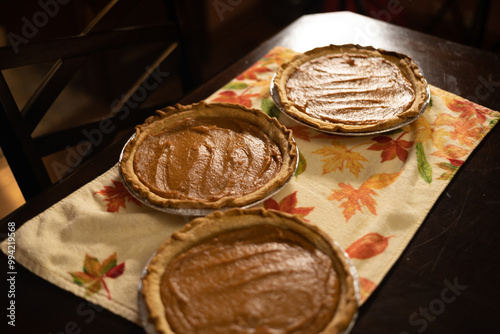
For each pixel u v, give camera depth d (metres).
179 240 0.73
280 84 0.98
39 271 0.75
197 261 0.72
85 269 0.75
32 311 0.71
